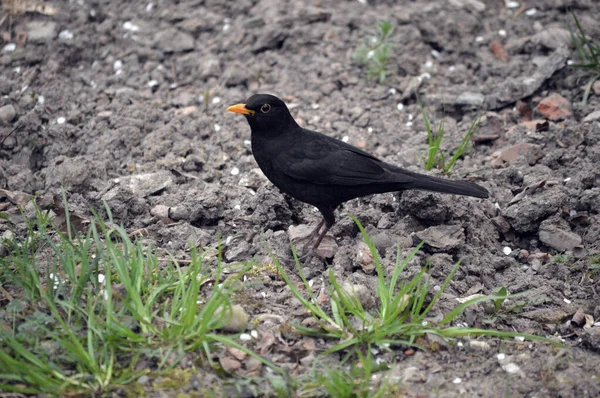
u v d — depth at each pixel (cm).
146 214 1135
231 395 783
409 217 1097
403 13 1595
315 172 1047
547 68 1441
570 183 1170
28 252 986
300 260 1038
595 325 937
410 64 1501
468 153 1302
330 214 1077
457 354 871
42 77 1473
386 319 863
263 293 950
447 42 1559
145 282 900
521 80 1427
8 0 1598
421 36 1566
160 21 1622
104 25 1591
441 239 1042
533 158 1251
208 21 1614
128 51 1550
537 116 1380
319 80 1478
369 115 1400
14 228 1059
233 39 1572
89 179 1188
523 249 1095
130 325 844
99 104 1422
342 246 1043
